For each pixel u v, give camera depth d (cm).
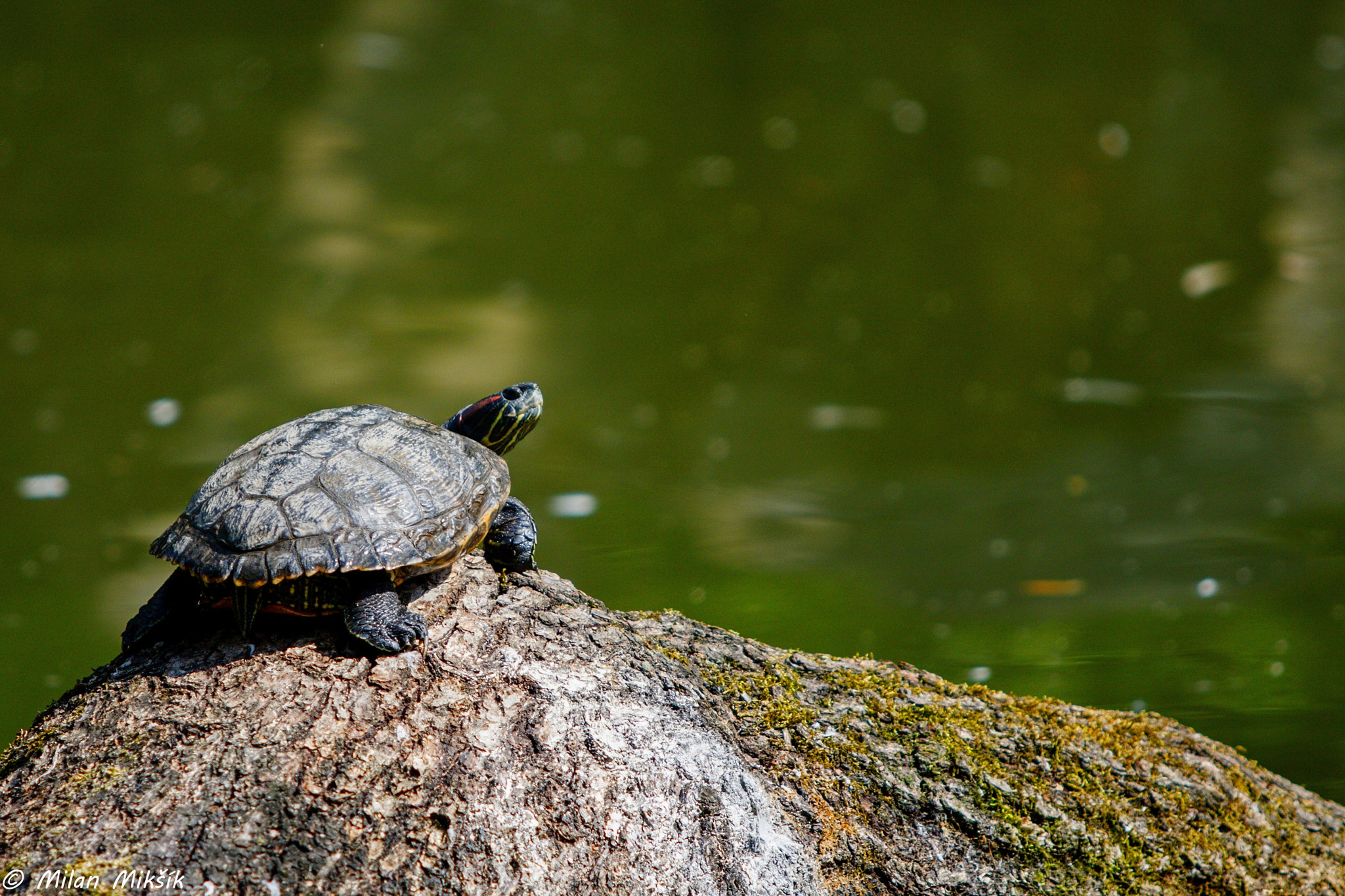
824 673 798
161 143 3005
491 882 628
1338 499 1722
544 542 1673
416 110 3278
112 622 1452
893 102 3369
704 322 2355
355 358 2145
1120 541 1641
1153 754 787
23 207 2667
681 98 3394
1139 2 4138
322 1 3975
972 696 811
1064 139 3167
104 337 2177
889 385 2131
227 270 2473
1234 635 1386
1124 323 2322
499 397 907
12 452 1827
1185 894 718
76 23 3694
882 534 1689
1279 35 3838
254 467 729
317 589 697
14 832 617
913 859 705
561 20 3956
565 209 2803
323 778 636
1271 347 2195
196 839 609
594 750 671
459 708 675
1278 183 2903
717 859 664
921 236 2698
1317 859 750
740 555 1630
